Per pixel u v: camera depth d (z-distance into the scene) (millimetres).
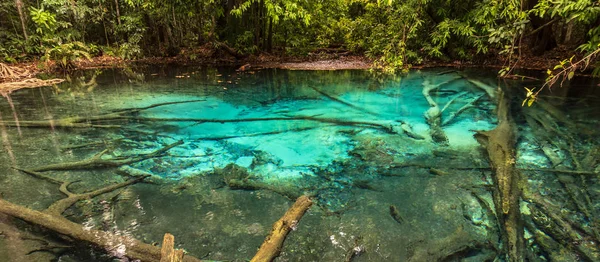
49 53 8219
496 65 8156
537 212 2262
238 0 9422
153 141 3648
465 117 4410
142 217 2248
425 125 4113
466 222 2189
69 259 1825
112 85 6660
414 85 6402
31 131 3926
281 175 2873
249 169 2982
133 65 9328
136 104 5160
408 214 2289
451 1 7906
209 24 10312
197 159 3188
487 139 3543
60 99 5504
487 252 1909
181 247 1962
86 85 6672
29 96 5750
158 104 5152
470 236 2045
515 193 2461
